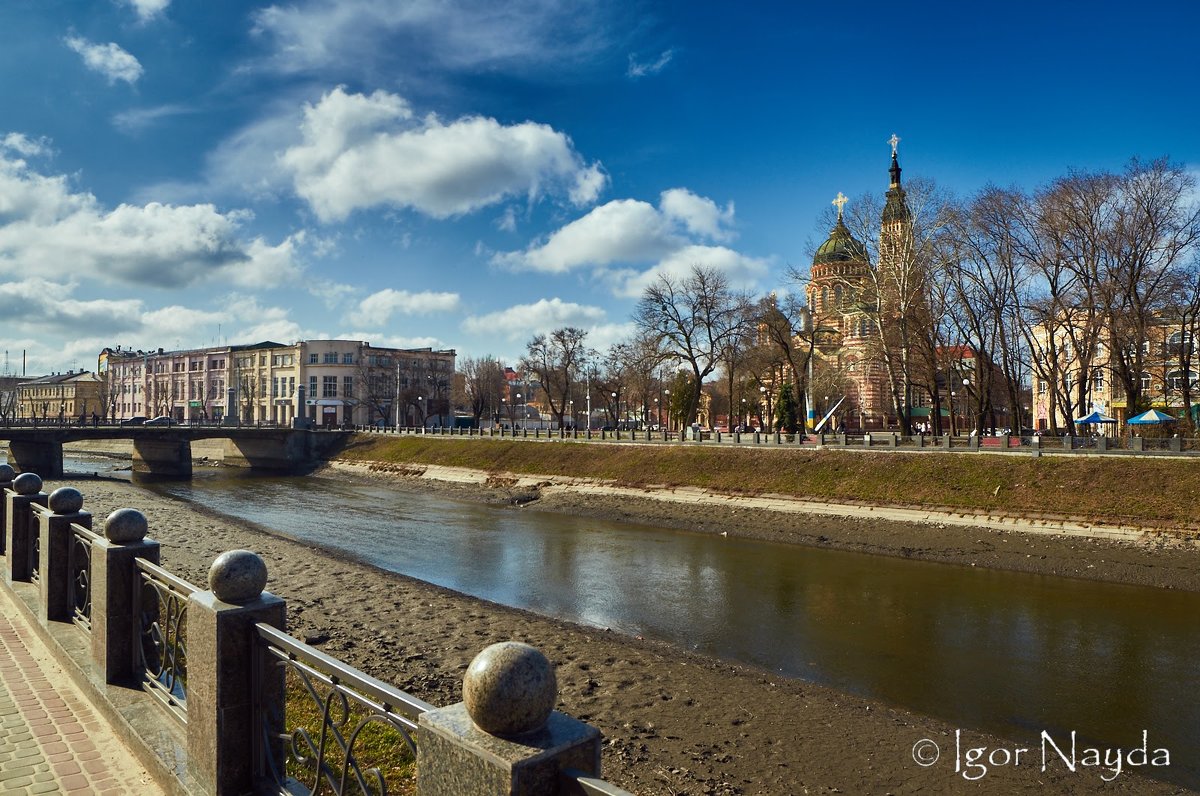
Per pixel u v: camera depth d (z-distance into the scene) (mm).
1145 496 27094
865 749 10453
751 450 41125
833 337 70875
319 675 3938
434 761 2893
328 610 17141
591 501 40781
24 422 58312
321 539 30328
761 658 15406
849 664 15016
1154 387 46688
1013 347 47719
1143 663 15102
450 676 12508
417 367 109312
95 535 7000
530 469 50000
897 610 19172
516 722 2680
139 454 65938
